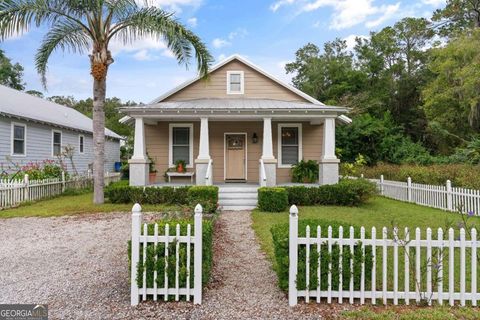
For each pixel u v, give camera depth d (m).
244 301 3.60
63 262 5.03
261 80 13.80
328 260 3.51
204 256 3.87
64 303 3.58
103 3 9.54
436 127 23.36
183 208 7.10
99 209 9.70
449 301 3.44
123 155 28.48
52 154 17.23
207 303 3.55
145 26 9.88
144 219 7.98
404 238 3.52
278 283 4.02
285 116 11.33
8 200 10.34
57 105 22.36
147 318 3.22
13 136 14.30
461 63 20.73
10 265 4.89
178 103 12.53
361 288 3.47
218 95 13.75
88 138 21.62
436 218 8.31
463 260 3.44
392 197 12.61
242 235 6.77
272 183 11.07
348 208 9.75
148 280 3.61
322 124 13.55
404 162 20.98
